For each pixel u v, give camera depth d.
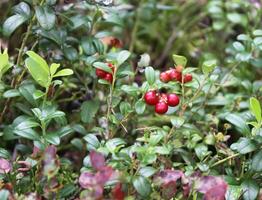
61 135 0.45
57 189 0.40
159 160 0.44
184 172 0.45
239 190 0.43
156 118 0.53
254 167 0.43
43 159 0.39
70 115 0.54
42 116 0.43
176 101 0.45
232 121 0.45
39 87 0.51
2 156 0.44
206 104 0.54
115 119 0.46
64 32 0.50
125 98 0.52
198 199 0.43
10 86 0.48
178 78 0.47
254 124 0.43
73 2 0.53
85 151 0.51
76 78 0.54
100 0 0.50
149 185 0.40
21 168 0.43
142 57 0.49
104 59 0.51
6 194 0.38
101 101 0.53
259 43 0.51
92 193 0.36
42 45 0.50
